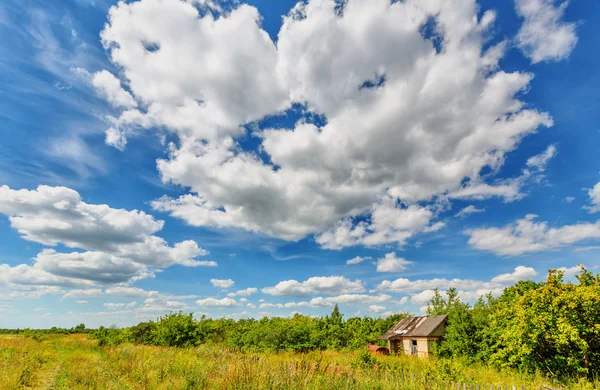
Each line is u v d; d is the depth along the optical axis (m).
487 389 11.48
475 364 20.69
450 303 48.47
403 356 27.56
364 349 20.78
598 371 13.97
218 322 47.91
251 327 41.44
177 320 35.19
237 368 12.38
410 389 12.26
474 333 23.25
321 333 35.84
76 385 12.99
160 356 22.14
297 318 50.50
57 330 79.44
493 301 35.38
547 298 15.32
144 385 12.66
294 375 12.24
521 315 15.82
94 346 40.03
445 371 13.65
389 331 40.16
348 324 50.09
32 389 12.92
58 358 24.45
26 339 36.94
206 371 14.23
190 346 31.28
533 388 11.18
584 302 14.29
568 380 13.33
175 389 12.20
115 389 12.34
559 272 15.62
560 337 14.17
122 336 42.94
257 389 10.82
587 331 14.17
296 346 31.09
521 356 15.98
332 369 13.73
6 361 17.28
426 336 31.39
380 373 15.53
